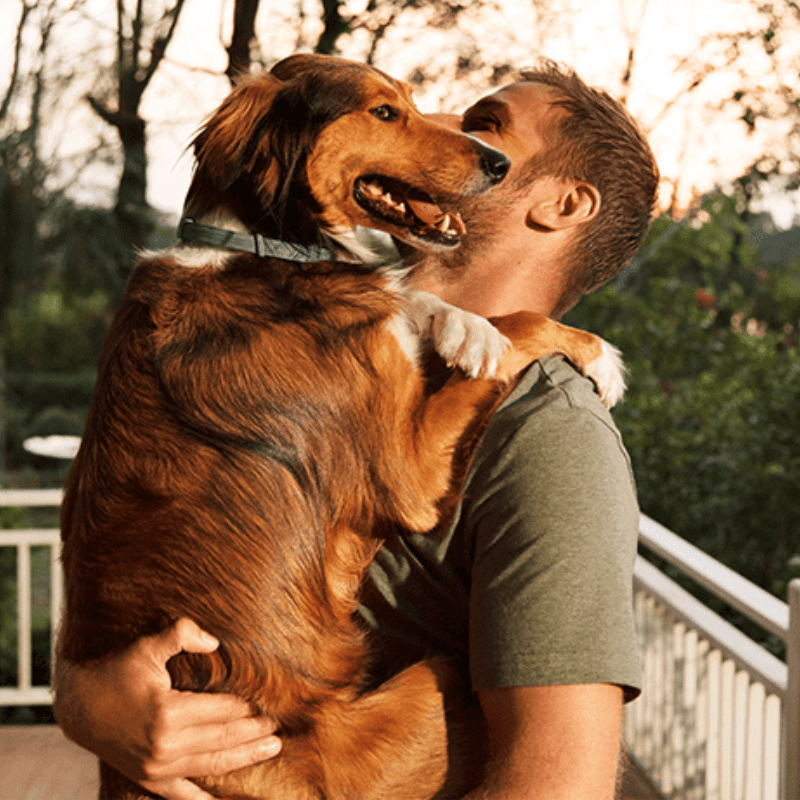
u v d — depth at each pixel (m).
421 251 2.01
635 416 6.25
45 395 15.82
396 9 8.45
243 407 1.73
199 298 1.85
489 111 1.98
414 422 1.74
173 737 1.57
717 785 3.51
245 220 1.94
